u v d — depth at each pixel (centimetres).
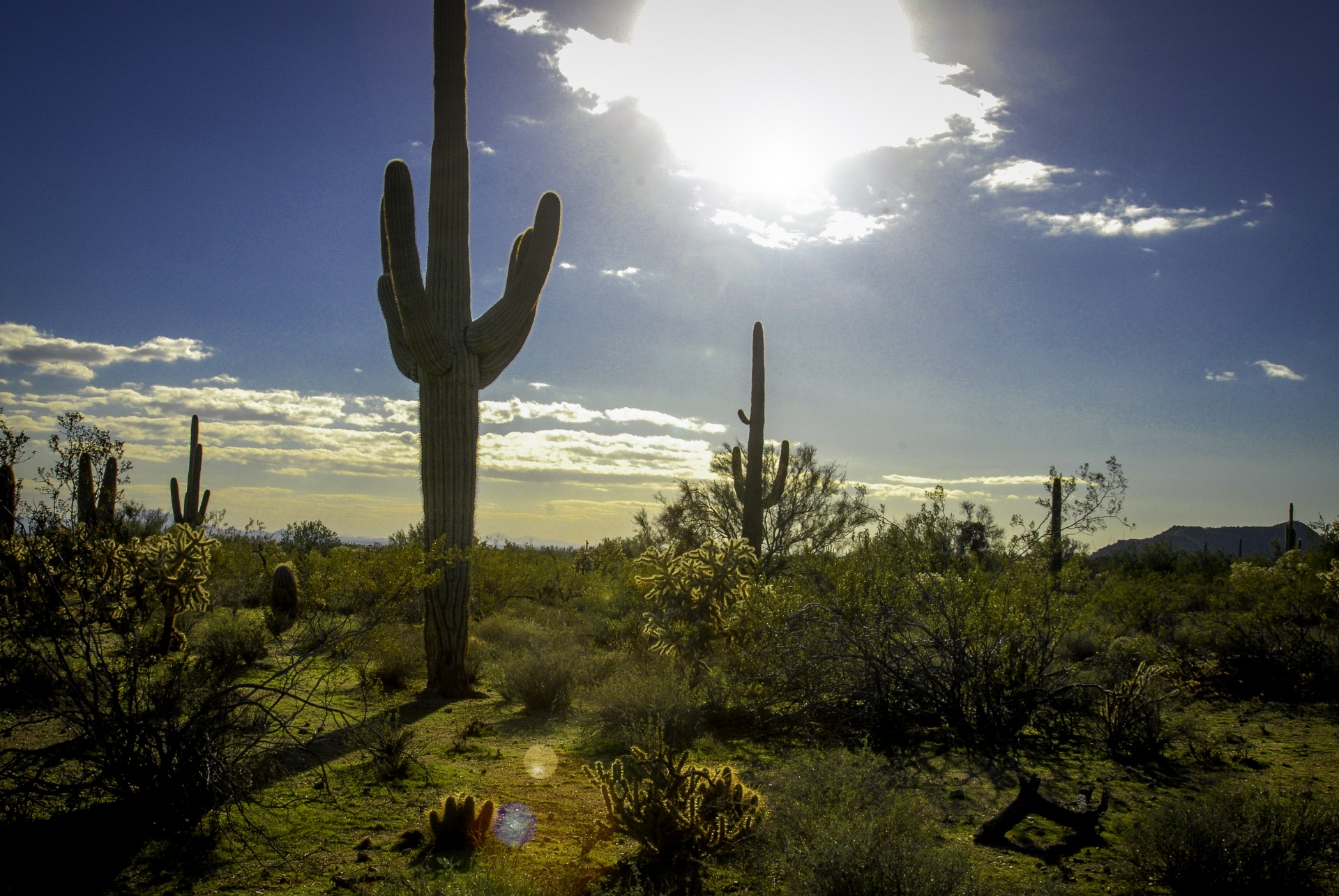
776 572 1675
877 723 963
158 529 1938
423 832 563
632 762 705
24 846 501
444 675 1157
